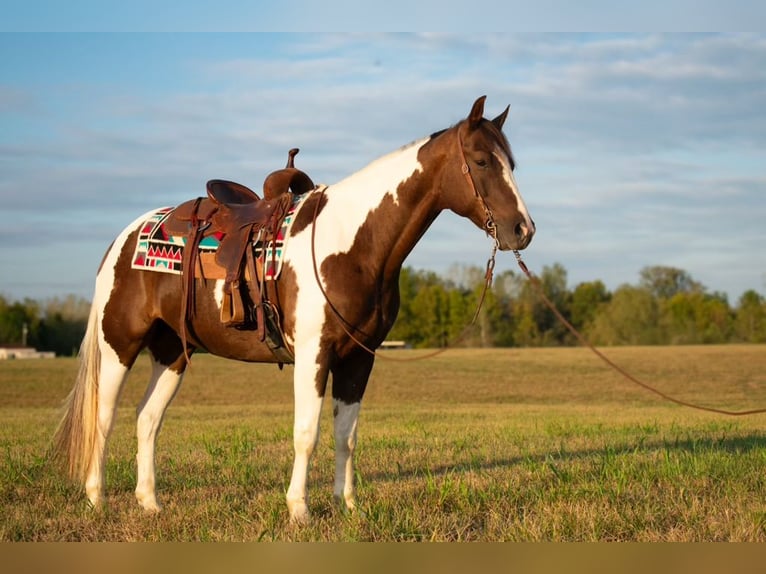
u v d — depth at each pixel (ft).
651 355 182.50
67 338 262.26
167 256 20.61
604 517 18.74
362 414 60.18
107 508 20.48
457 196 18.57
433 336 272.72
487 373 136.67
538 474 24.27
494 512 19.35
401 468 27.48
